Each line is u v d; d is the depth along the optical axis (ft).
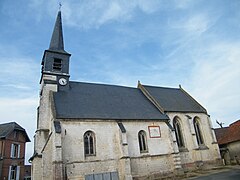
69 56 90.33
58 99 75.46
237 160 96.99
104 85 98.07
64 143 62.95
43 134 73.15
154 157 75.46
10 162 102.83
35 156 70.44
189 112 95.14
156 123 82.02
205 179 60.70
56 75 84.17
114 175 64.59
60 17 103.35
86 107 75.66
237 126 105.50
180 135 89.15
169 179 70.69
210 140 95.40
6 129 107.55
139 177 70.03
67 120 66.23
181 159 83.20
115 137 71.36
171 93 110.93
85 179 60.39
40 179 68.18
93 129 69.21
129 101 91.30
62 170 58.13
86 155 65.36
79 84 91.40
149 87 108.06
